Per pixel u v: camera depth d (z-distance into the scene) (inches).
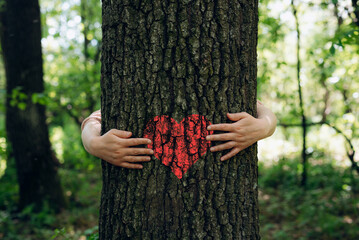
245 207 56.6
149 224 53.3
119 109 54.2
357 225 166.6
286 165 293.4
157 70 52.1
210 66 52.5
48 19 284.5
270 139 379.9
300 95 225.6
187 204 52.9
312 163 290.2
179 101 52.2
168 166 53.1
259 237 59.6
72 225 184.4
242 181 56.3
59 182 210.8
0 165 290.2
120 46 53.4
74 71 297.7
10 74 187.8
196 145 52.9
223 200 54.2
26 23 181.9
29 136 195.8
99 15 305.6
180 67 51.8
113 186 56.1
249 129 53.2
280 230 171.3
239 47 54.7
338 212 185.0
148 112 52.8
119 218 54.9
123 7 52.6
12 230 173.0
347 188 211.5
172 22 51.2
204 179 53.4
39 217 185.6
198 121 52.7
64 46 300.0
